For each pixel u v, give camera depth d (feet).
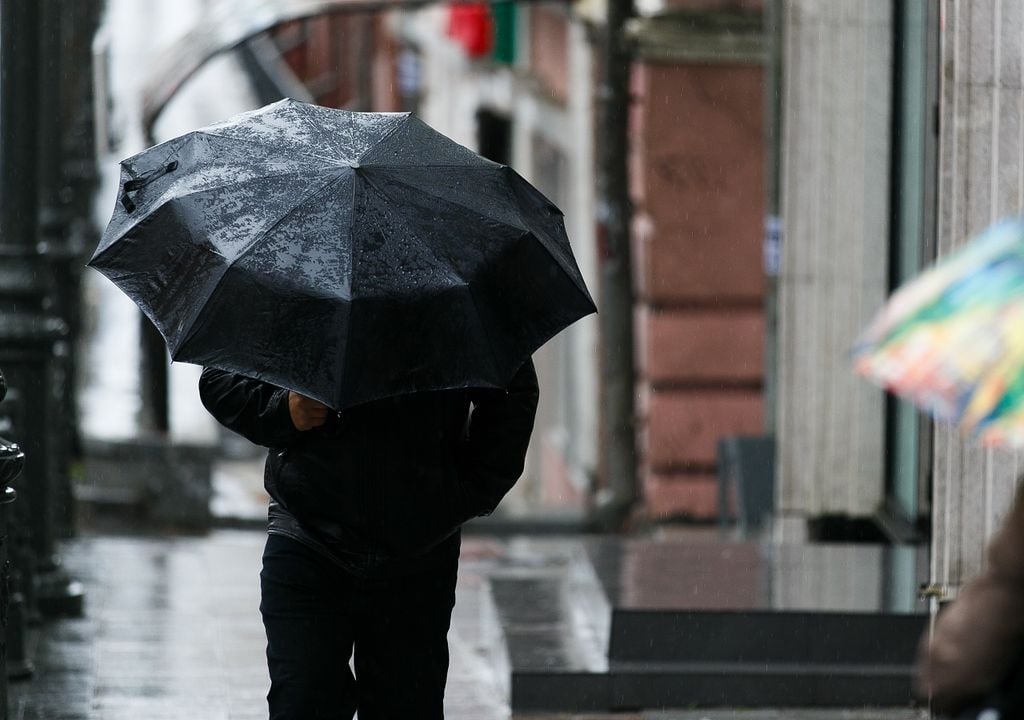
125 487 164.66
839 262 120.16
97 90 182.19
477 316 46.80
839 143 119.55
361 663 50.93
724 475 135.13
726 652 80.23
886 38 118.32
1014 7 62.64
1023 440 27.86
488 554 137.28
